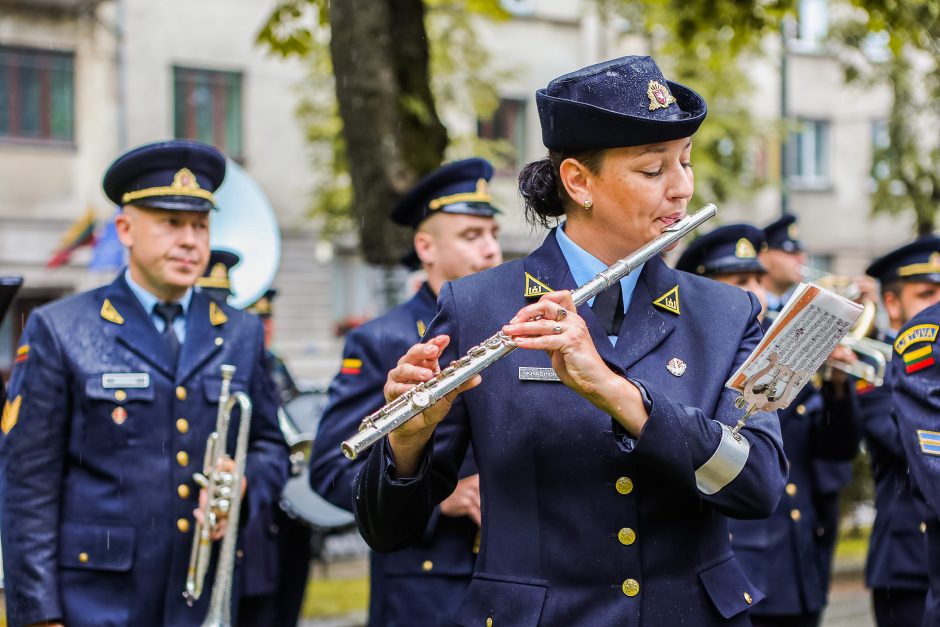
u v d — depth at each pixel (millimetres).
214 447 5121
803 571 6699
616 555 3148
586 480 3172
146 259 5160
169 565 4996
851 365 6383
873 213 23562
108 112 24203
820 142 31344
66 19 23781
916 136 22328
